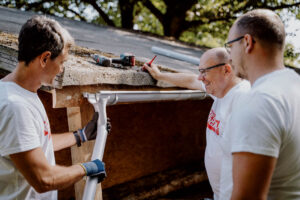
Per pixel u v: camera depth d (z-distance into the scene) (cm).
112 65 199
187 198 348
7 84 129
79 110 182
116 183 324
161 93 210
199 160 439
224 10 1065
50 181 129
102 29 570
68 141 172
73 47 246
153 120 359
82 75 156
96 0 1300
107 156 310
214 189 200
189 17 1123
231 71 178
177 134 396
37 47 126
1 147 122
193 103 414
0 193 135
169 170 389
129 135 331
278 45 116
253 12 121
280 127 103
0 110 120
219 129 181
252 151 101
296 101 109
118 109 316
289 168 111
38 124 133
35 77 135
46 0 1242
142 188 327
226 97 180
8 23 305
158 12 1134
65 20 566
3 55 187
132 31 708
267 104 104
